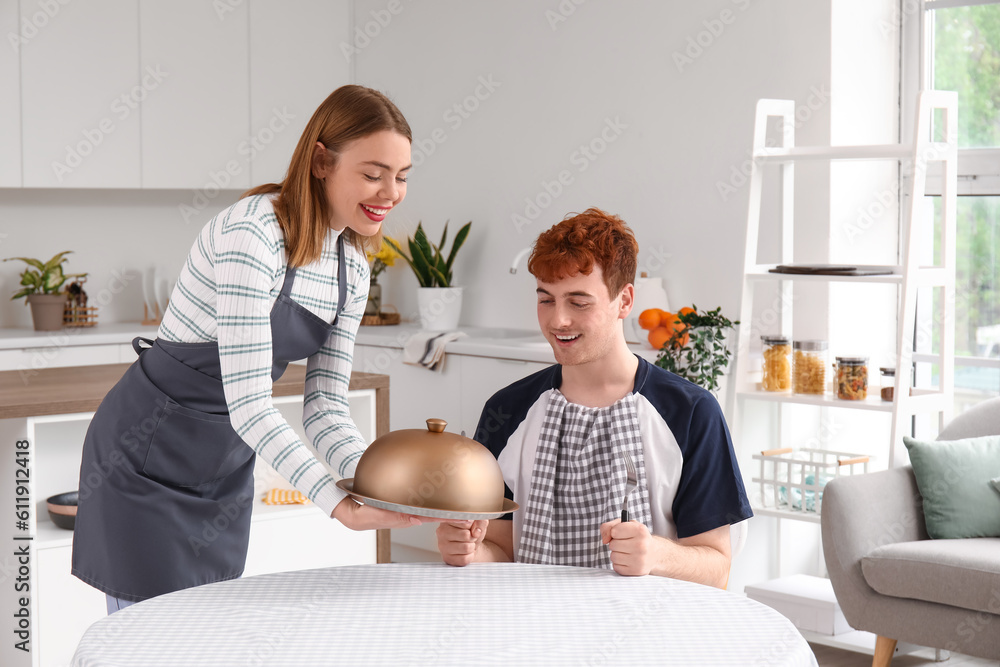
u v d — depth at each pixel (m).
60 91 4.42
